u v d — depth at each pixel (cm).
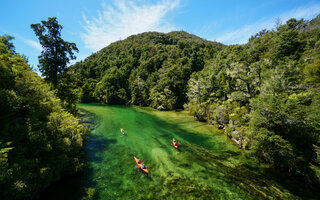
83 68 9225
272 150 1355
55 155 1152
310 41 3231
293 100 1381
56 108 1652
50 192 1020
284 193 1150
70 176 1209
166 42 13562
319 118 1252
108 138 2191
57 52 2416
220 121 2808
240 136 2017
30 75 1466
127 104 6450
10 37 2369
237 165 1544
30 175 862
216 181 1276
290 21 6012
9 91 1088
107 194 1071
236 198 1089
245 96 2480
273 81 1767
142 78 7631
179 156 1730
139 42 13212
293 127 1380
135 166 1475
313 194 1133
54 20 2298
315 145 1262
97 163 1483
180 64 7156
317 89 1540
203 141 2216
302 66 2341
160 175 1345
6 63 1263
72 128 1466
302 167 1231
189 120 3600
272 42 3984
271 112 1436
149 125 3044
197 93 4416
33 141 1034
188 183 1240
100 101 6900
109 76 6975
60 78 2608
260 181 1286
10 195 747
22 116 1220
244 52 4753
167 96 5384
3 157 768
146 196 1075
